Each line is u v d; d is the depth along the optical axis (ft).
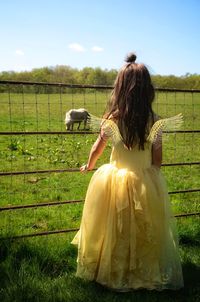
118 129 11.55
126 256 11.61
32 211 20.16
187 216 18.70
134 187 11.48
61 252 14.16
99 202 11.73
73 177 28.27
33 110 80.89
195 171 31.63
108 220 11.56
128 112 11.10
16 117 70.59
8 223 18.15
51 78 220.64
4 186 25.25
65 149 40.93
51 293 11.66
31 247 13.91
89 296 11.60
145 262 11.73
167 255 11.84
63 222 18.99
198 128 55.47
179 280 12.13
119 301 11.46
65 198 23.40
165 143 45.91
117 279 11.71
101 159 35.83
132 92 11.05
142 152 11.73
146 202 11.44
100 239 11.85
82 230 12.15
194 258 14.28
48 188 25.34
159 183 11.85
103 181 11.76
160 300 11.65
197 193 24.86
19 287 11.77
